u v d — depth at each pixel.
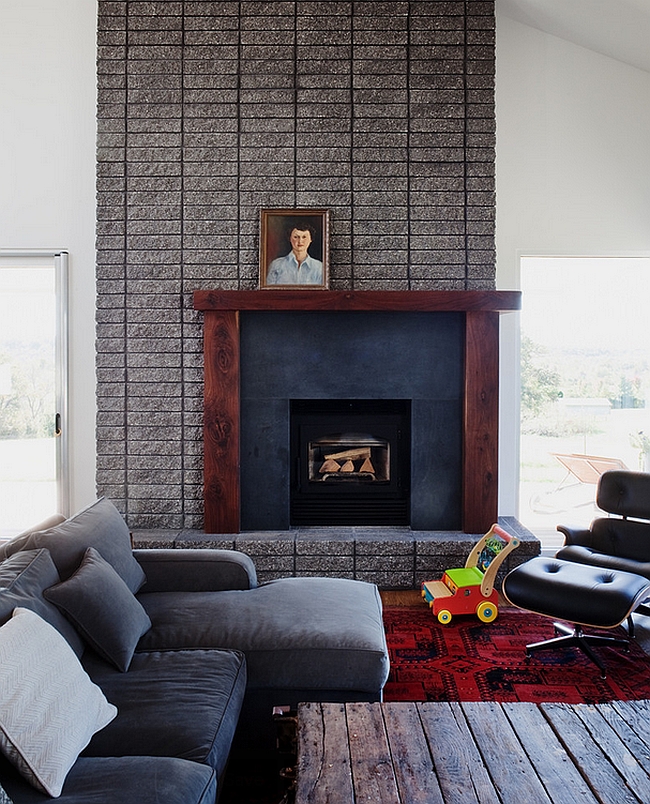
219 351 3.96
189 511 4.16
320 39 4.05
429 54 4.04
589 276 4.60
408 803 1.42
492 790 1.47
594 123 4.36
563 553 3.37
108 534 2.62
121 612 2.21
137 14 4.05
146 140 4.06
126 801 1.45
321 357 4.07
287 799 1.80
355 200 4.07
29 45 4.29
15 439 4.52
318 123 4.06
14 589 2.00
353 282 4.09
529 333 4.63
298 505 4.22
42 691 1.59
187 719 1.83
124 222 4.09
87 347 4.38
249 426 4.10
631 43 4.07
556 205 4.38
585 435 4.68
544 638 3.26
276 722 1.97
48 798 1.47
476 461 4.00
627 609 2.74
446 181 4.06
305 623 2.41
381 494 4.21
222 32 4.05
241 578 2.85
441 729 1.73
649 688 2.76
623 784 1.49
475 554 3.67
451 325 4.07
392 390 4.08
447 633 3.32
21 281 4.43
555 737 1.70
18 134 4.31
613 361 4.63
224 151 4.06
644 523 3.41
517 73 4.36
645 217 4.37
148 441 4.14
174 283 4.09
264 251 4.02
